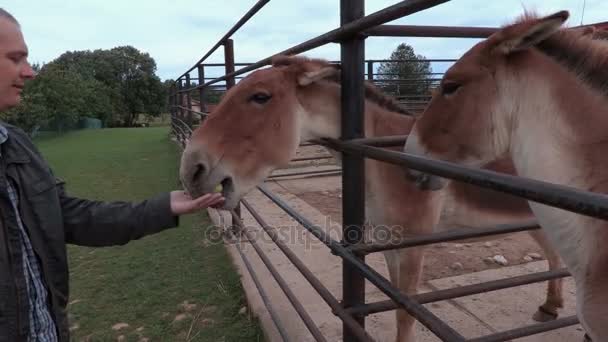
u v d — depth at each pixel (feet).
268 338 9.33
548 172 4.54
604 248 4.08
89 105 115.24
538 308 9.81
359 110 5.32
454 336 3.60
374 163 7.54
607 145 4.18
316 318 10.05
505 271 12.01
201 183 6.25
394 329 9.62
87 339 9.84
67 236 5.75
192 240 16.01
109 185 26.86
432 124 5.38
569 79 4.48
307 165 29.14
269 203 20.52
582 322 4.43
